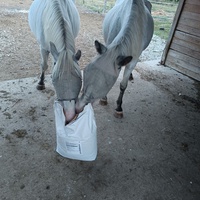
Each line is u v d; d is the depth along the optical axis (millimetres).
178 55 3676
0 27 4559
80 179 1715
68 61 1525
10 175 1656
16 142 1948
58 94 1585
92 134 1706
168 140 2242
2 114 2230
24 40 4164
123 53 1628
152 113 2617
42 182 1646
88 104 1711
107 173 1796
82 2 8211
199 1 3160
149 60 4125
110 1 9055
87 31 5203
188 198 1691
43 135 2068
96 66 1560
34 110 2355
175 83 3375
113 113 2508
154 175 1837
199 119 2635
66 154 1822
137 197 1638
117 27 2061
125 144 2111
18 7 6363
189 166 1976
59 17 1734
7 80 2789
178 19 3516
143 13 1885
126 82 2275
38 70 3168
